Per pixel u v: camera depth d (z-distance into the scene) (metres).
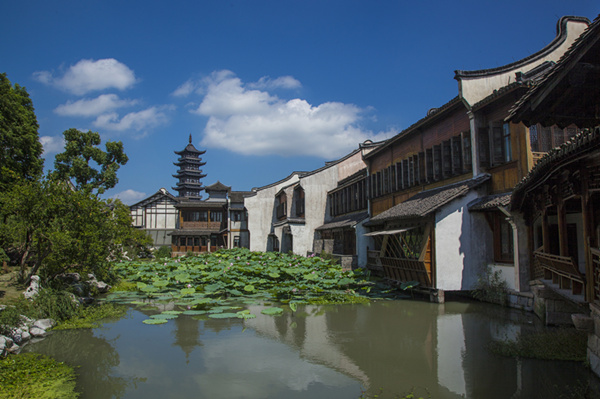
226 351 8.61
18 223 12.86
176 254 43.53
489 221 13.51
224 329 10.55
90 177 35.50
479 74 14.05
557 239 11.05
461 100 14.05
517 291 11.66
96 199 13.04
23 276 13.22
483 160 13.56
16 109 20.70
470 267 13.34
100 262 14.48
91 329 10.71
